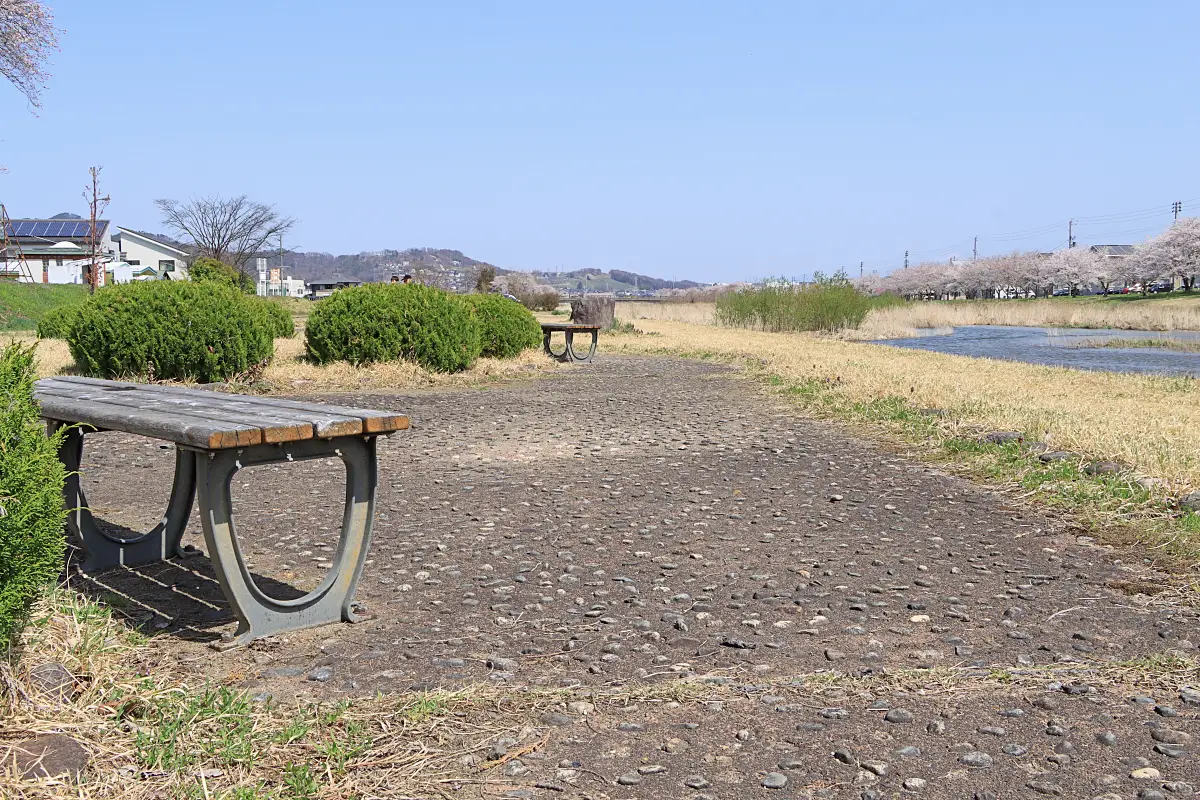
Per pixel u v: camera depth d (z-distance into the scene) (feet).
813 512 16.92
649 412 31.32
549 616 11.46
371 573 13.28
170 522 13.92
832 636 10.70
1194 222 262.26
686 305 152.05
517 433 26.53
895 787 7.23
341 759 7.56
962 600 11.96
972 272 360.07
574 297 88.99
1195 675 9.35
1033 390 33.14
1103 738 7.97
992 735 8.09
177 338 36.35
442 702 8.76
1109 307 145.38
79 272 185.68
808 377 39.60
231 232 193.36
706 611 11.62
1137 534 14.70
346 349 42.04
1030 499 17.46
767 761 7.68
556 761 7.68
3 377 8.39
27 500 7.86
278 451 10.29
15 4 74.64
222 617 11.31
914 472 20.47
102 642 9.49
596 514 16.81
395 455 22.91
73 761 7.21
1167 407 28.12
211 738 7.83
